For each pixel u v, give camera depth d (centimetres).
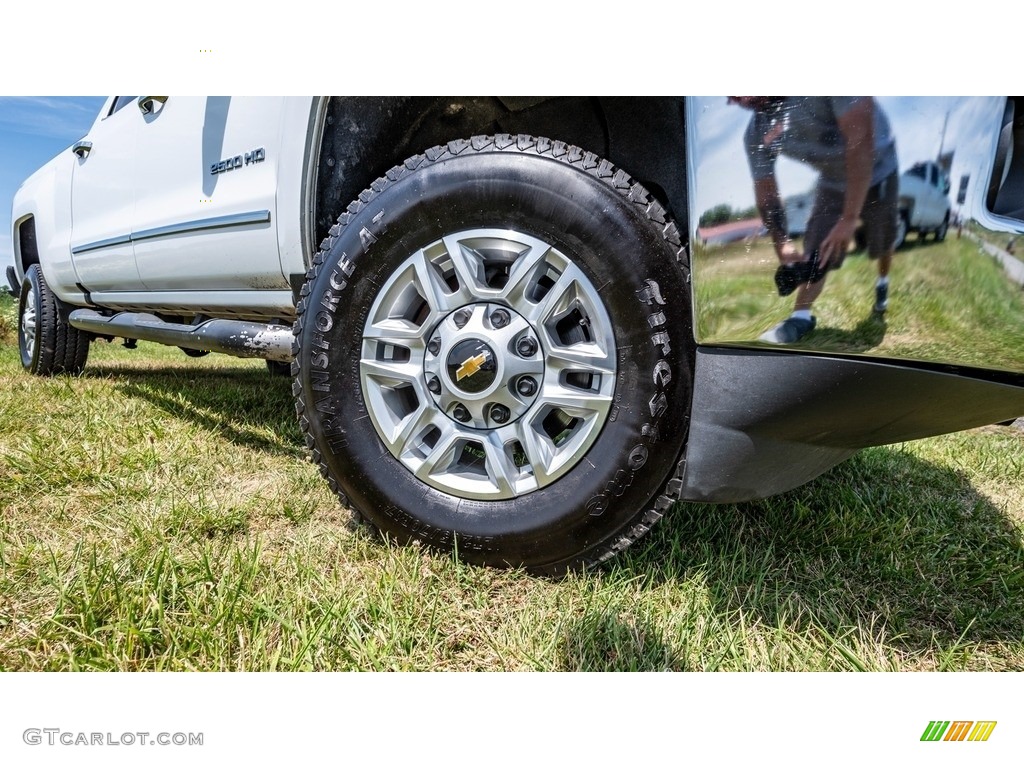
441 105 159
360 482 147
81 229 323
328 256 150
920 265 93
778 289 104
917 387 106
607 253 128
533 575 141
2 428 242
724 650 115
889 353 101
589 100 147
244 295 209
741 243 105
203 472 197
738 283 107
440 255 143
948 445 269
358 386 149
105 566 124
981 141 89
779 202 101
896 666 116
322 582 128
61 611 114
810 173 97
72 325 381
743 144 103
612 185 129
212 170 204
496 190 134
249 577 126
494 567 141
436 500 142
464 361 137
